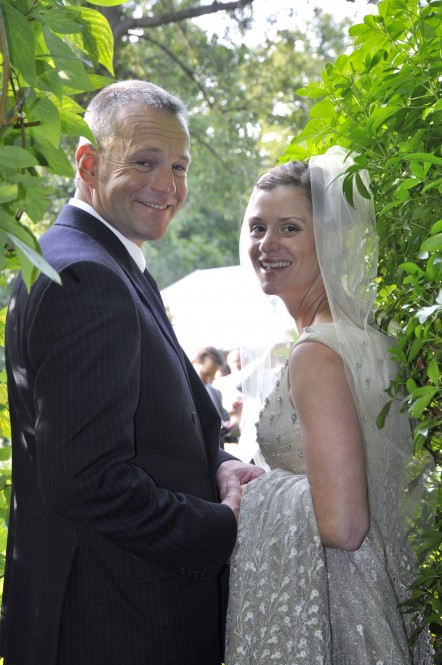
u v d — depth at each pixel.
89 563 1.97
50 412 1.84
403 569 2.10
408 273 2.06
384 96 2.13
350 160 2.16
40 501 2.02
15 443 2.11
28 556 2.05
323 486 1.96
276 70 10.49
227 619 2.06
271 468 2.20
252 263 2.26
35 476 2.03
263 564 2.01
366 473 2.00
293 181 2.18
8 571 2.13
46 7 1.62
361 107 2.18
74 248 2.01
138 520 1.88
